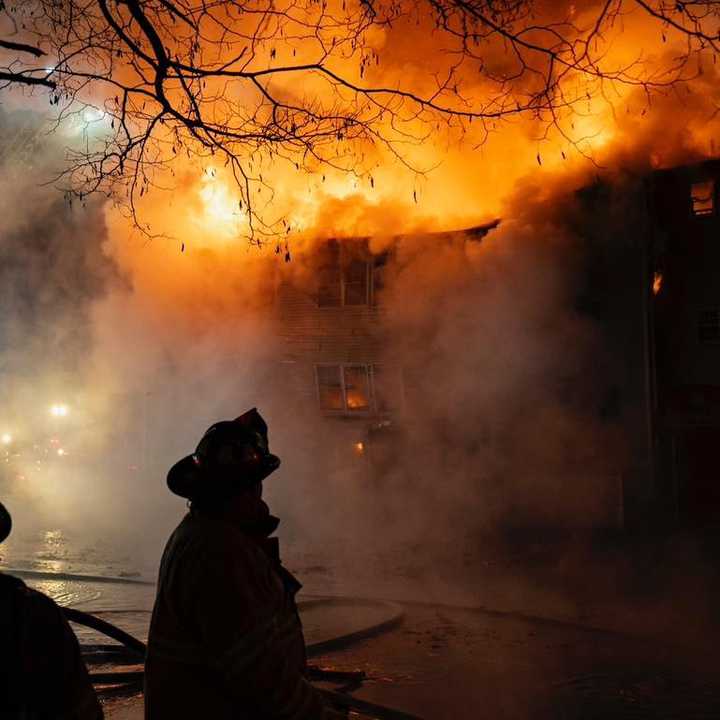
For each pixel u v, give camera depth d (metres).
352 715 6.17
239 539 2.66
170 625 2.65
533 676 8.19
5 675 2.13
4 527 2.42
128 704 6.51
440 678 7.98
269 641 2.54
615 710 7.16
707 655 9.46
